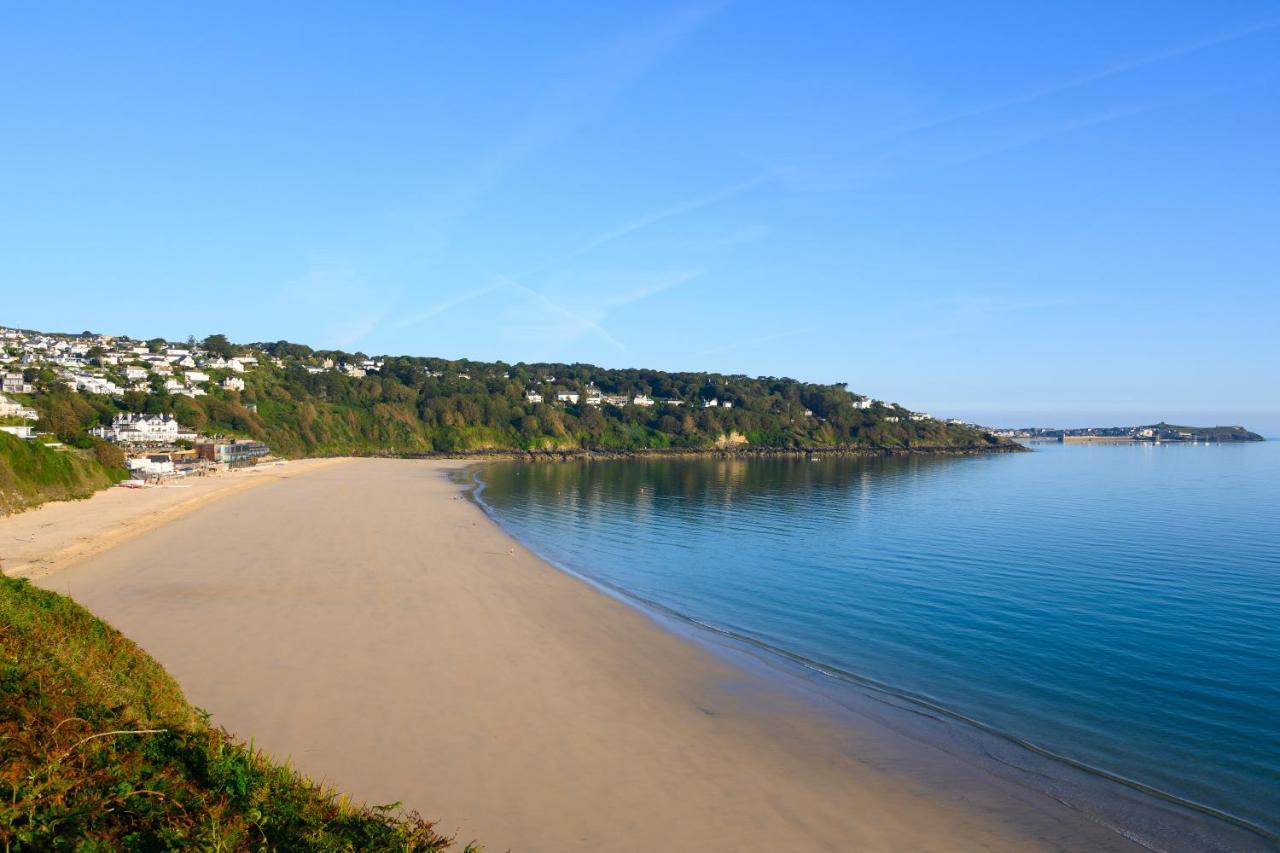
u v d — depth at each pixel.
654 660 20.86
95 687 9.98
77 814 6.32
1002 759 14.98
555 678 18.75
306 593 26.69
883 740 15.84
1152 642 22.91
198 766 8.17
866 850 11.45
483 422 179.00
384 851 7.35
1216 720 16.97
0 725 7.53
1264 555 37.47
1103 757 15.12
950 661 21.30
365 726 15.12
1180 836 12.15
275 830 7.15
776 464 142.62
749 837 11.65
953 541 43.06
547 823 11.73
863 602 28.38
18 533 38.47
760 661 21.27
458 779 13.06
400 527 45.41
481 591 28.11
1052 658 21.47
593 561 37.41
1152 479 95.56
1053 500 67.00
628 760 14.26
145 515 46.53
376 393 177.00
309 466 115.50
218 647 20.03
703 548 41.53
